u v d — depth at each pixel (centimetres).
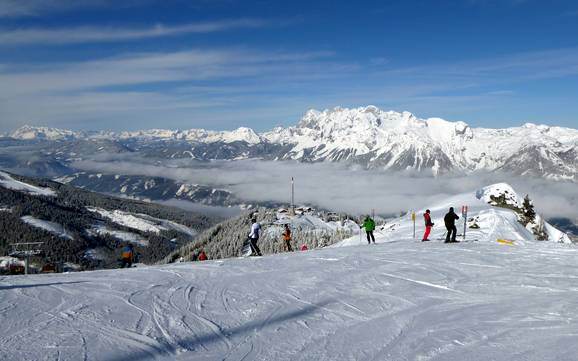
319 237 11512
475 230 3856
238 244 13038
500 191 5744
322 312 1099
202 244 15962
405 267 1694
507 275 1491
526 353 761
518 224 4434
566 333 856
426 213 2833
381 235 4519
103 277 1591
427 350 809
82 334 932
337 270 1664
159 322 1020
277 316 1070
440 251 2134
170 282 1483
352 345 859
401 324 981
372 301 1195
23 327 977
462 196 6341
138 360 798
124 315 1076
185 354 827
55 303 1193
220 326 992
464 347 810
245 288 1378
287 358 802
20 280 1540
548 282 1363
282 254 2325
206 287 1397
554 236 4959
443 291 1293
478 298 1196
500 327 915
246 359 800
